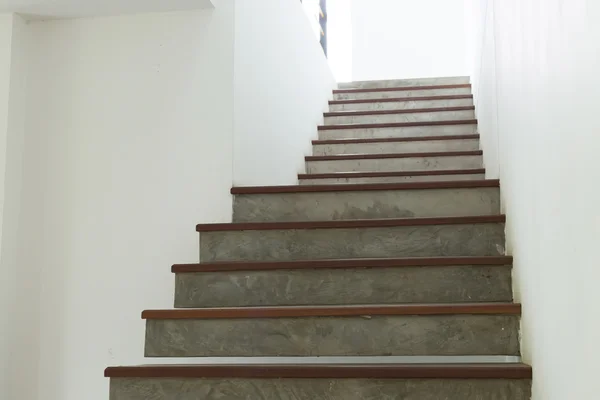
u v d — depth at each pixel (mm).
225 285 2539
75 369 2982
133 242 3047
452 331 2145
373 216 2986
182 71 3127
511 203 2438
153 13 3172
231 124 3062
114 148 3111
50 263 3059
